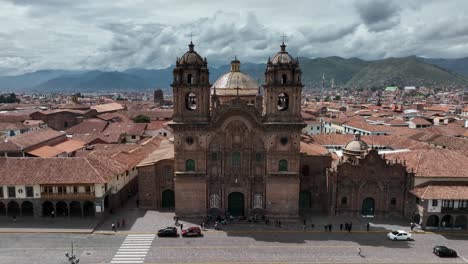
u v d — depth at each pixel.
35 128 146.25
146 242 62.31
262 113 74.88
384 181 72.88
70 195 70.75
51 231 65.69
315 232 67.25
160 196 79.25
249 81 81.88
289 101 69.88
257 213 73.38
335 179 73.38
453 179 70.88
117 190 77.94
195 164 71.81
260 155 72.06
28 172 71.56
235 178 72.56
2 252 57.91
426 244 62.47
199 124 70.19
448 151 77.94
